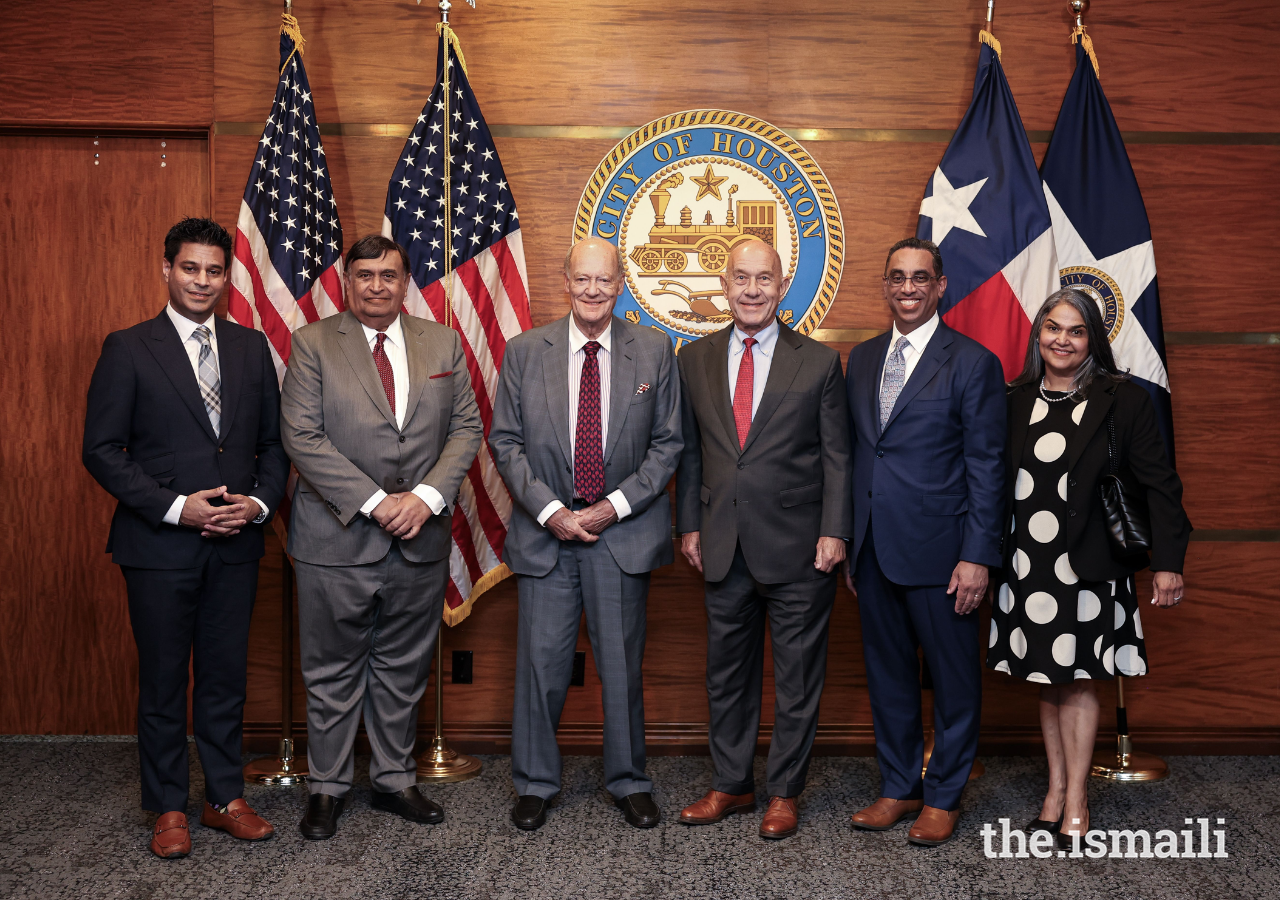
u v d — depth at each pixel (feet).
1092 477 8.29
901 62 10.73
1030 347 8.86
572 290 8.59
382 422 8.48
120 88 10.67
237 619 8.36
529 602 8.81
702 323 10.77
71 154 10.91
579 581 8.83
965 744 8.48
